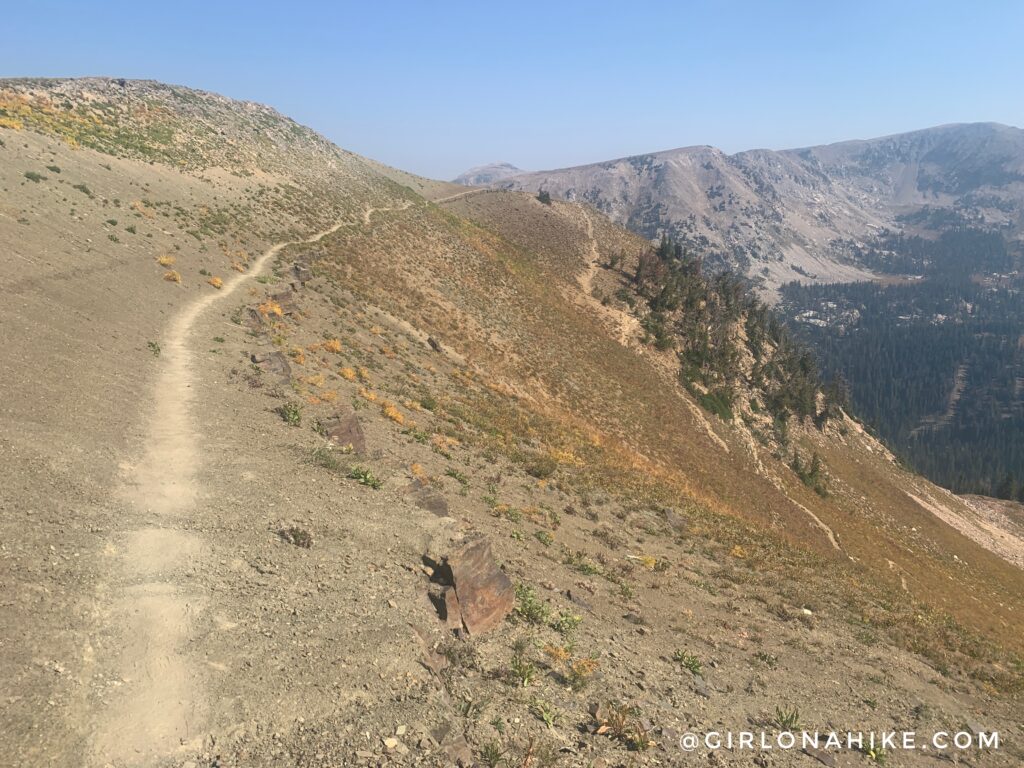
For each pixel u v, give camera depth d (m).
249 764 5.86
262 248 43.50
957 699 15.28
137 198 39.69
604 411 48.12
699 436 55.69
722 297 111.50
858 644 17.00
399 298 47.53
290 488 12.85
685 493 33.19
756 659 13.91
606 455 34.22
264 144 78.00
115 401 15.41
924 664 17.09
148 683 6.62
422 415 26.12
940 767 11.43
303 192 65.06
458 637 9.45
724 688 11.71
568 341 61.53
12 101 47.56
